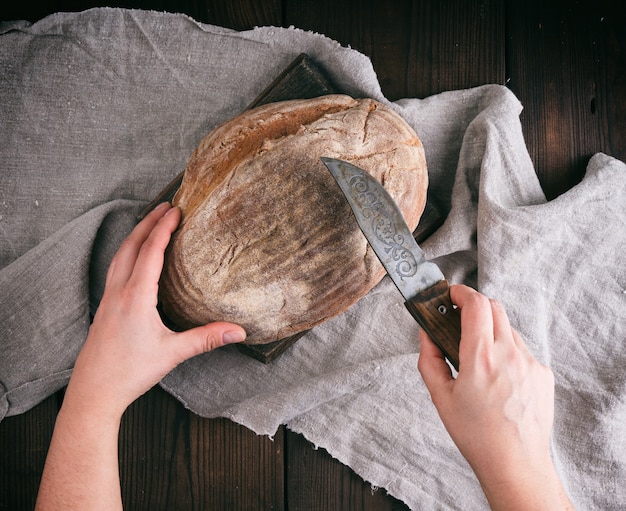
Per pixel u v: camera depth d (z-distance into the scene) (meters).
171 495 0.84
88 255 0.81
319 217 0.70
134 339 0.68
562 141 0.85
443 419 0.62
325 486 0.83
